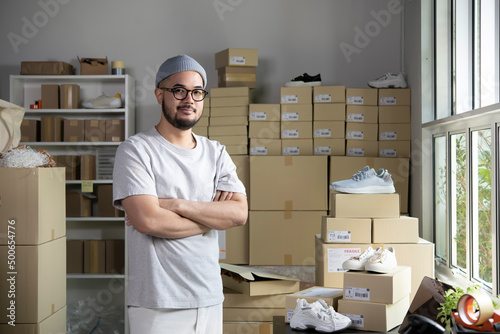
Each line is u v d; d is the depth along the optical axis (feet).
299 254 11.93
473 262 9.09
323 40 13.73
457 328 5.66
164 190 5.85
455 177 10.13
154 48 14.14
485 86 9.12
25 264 8.51
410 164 12.27
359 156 12.05
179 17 14.10
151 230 5.57
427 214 11.36
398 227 8.89
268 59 13.83
